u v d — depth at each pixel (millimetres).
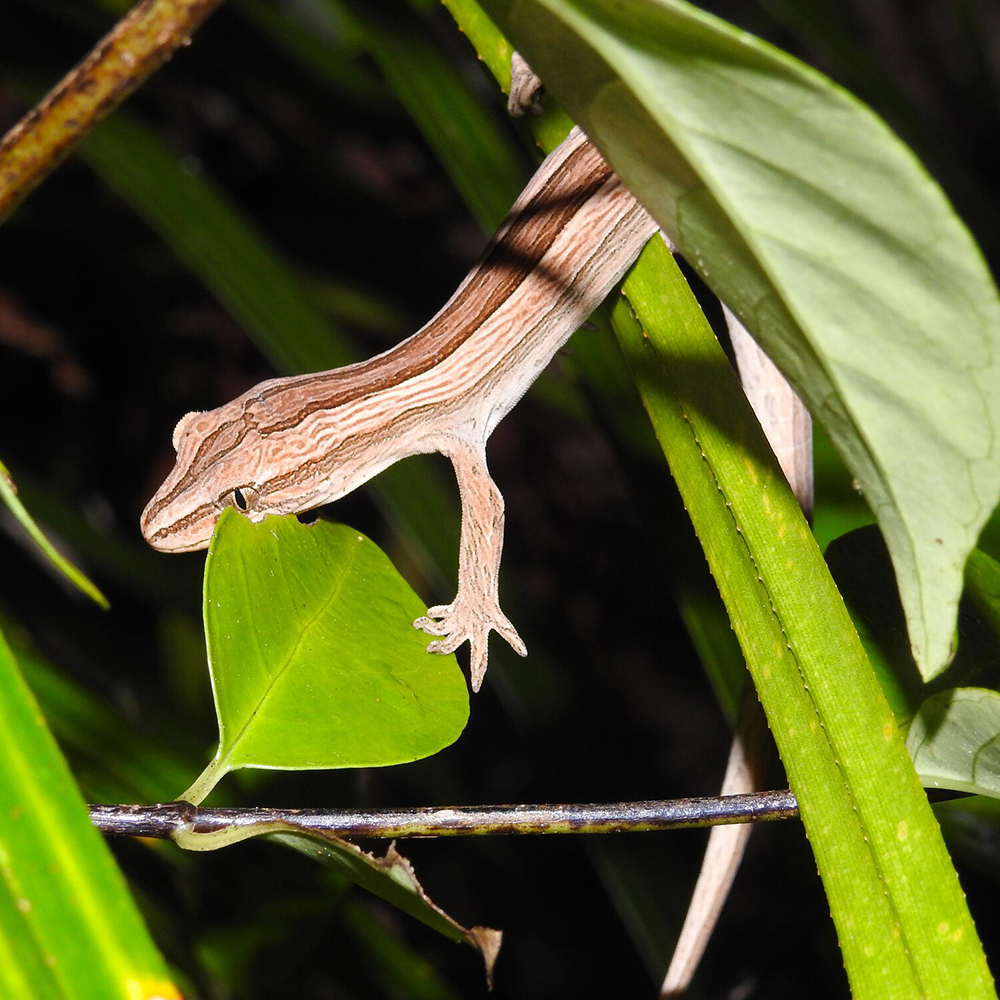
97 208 966
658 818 766
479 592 819
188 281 1047
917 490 626
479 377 824
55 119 654
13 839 608
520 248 820
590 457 1236
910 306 579
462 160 866
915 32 1385
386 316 985
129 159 876
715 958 964
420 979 852
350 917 852
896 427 612
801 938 838
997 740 765
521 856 1008
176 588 917
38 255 1010
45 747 629
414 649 783
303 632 778
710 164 568
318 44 945
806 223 571
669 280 773
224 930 823
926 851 753
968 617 782
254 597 776
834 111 529
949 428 605
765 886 1012
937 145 894
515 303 821
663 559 833
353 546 792
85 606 917
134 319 1072
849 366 604
